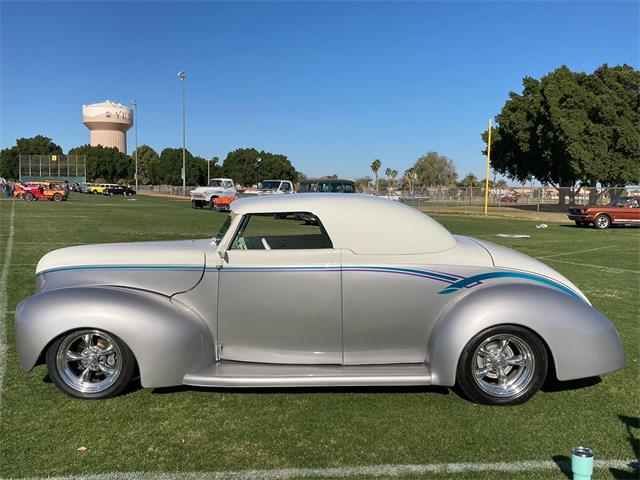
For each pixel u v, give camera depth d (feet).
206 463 10.63
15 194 158.81
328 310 13.56
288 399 13.75
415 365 13.82
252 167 395.96
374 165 349.61
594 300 25.53
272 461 10.71
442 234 14.06
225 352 13.94
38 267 14.60
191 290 13.75
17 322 13.16
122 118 447.01
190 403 13.43
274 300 13.60
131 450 11.11
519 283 13.47
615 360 13.35
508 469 10.48
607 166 134.41
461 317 13.01
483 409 13.19
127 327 12.85
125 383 13.39
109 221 73.72
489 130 121.80
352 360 13.83
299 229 13.97
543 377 13.28
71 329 12.89
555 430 12.14
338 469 10.42
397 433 11.93
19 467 10.44
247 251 13.73
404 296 13.55
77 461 10.68
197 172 376.68
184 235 54.03
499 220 100.99
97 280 13.79
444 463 10.67
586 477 9.35
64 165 328.90
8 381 14.79
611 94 139.23
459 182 375.04
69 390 13.48
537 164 156.66
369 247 13.65
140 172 433.48
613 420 12.67
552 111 137.69
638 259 40.75
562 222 95.14
